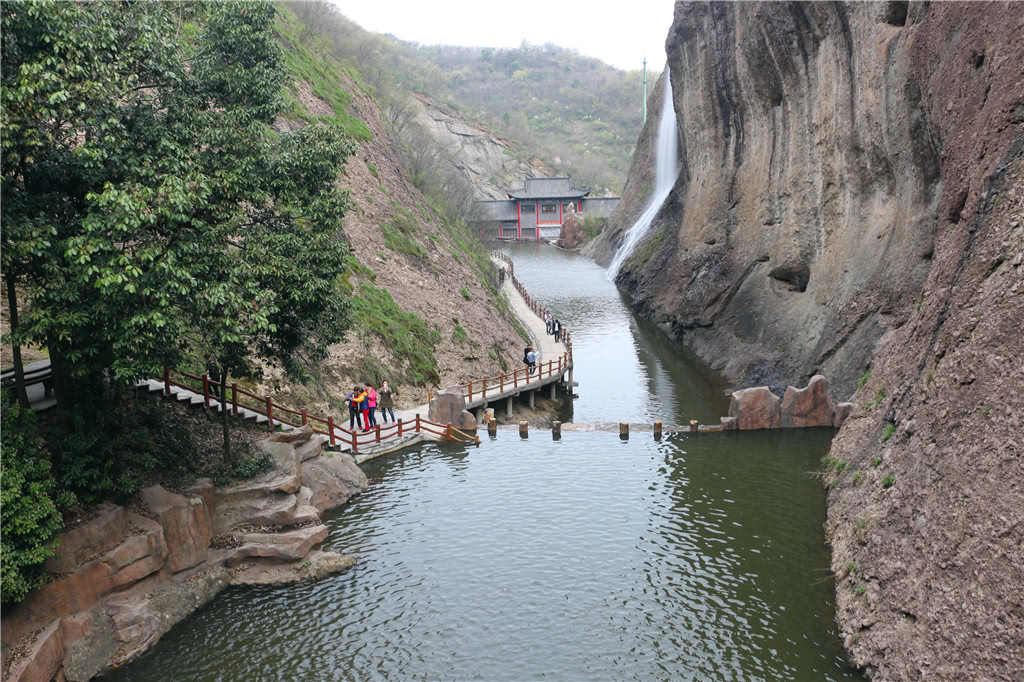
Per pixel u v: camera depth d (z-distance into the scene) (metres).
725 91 50.00
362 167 46.44
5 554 12.81
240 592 17.45
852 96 33.81
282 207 20.64
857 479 19.41
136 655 14.95
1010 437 12.86
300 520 19.14
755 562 18.45
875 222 33.16
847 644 14.81
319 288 19.33
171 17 18.19
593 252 101.25
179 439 19.91
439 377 34.81
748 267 45.81
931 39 24.55
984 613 11.84
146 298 15.40
